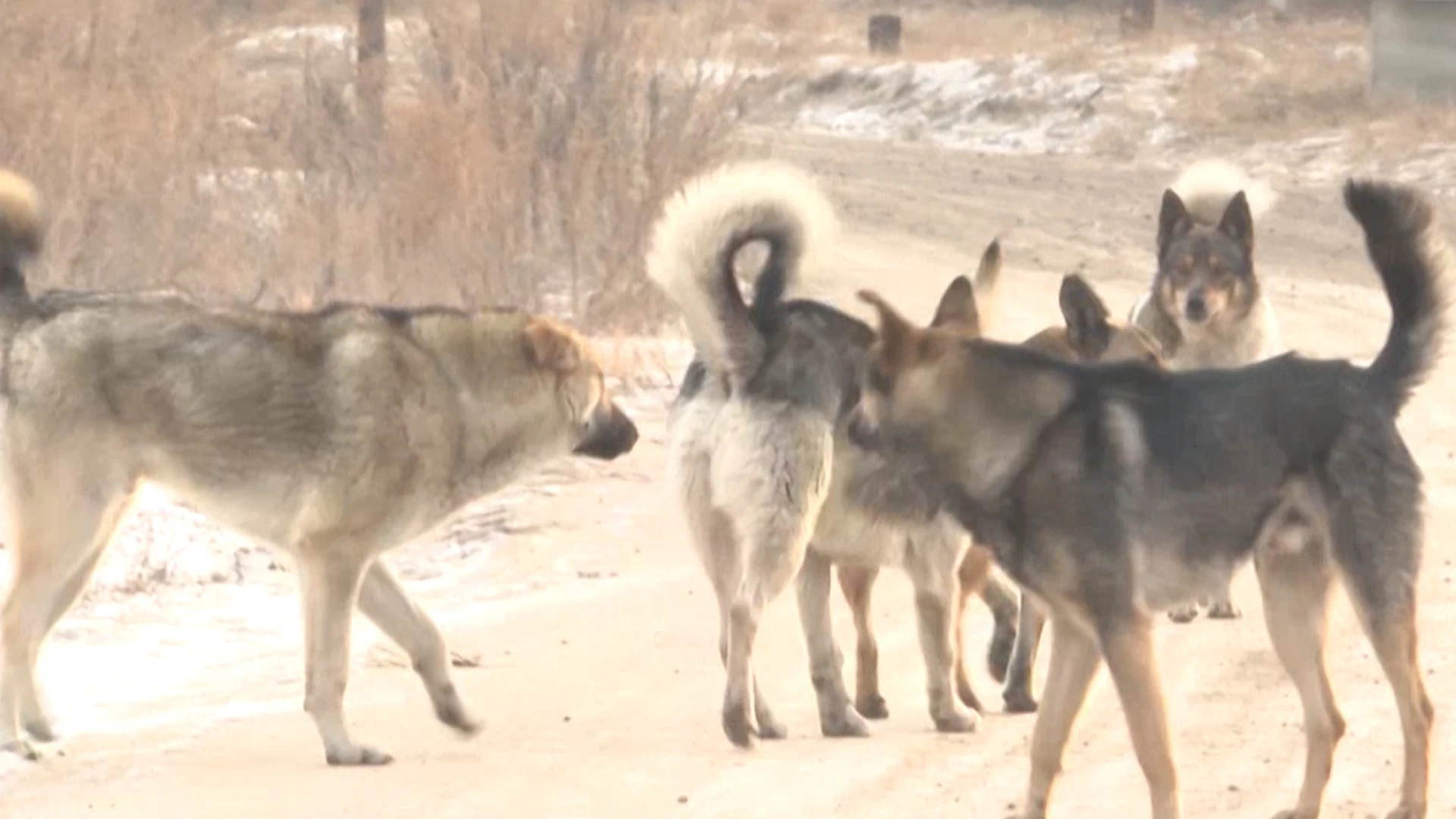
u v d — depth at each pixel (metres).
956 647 14.60
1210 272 19.62
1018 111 56.91
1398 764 12.77
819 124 58.78
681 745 13.53
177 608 17.64
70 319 13.47
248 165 28.30
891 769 12.88
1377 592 11.34
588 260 27.11
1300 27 65.25
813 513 13.48
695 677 15.49
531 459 14.27
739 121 29.89
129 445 13.54
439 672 13.74
